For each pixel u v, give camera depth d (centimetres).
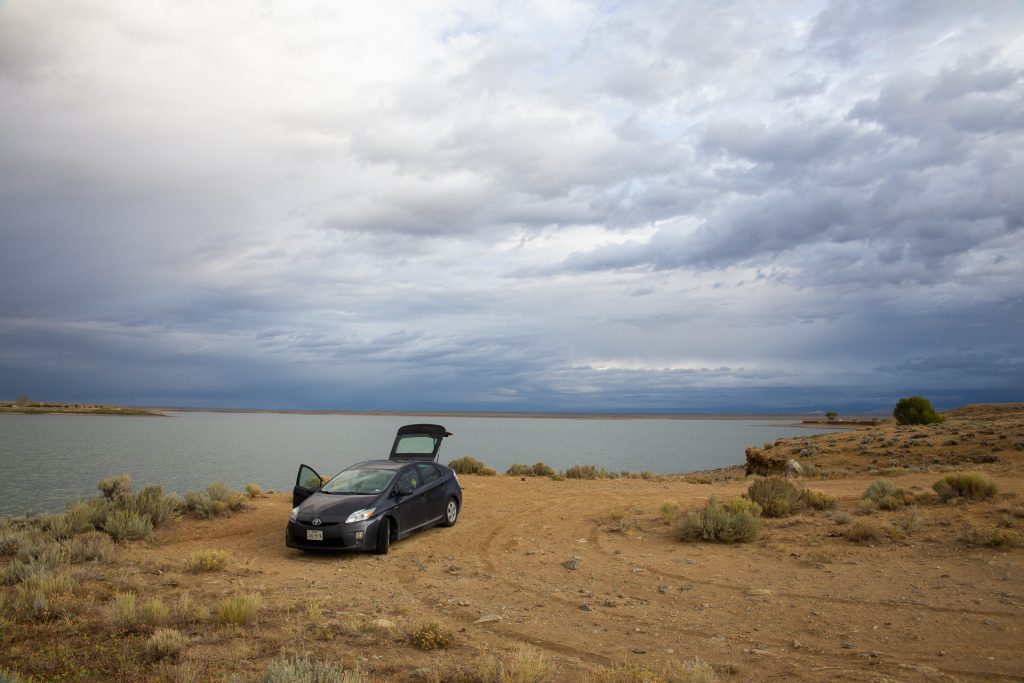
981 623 675
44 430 12238
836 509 1346
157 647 607
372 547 1117
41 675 557
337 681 507
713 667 575
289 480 4141
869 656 591
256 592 858
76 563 1012
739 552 1076
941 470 2267
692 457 6556
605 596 845
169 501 1463
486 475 2553
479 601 830
